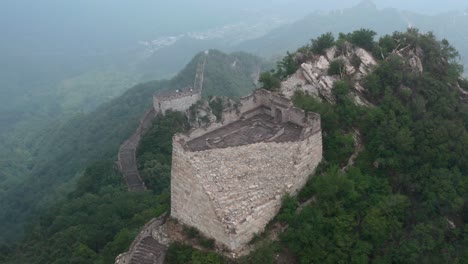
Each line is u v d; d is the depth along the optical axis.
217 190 32.44
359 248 35.28
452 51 57.09
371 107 47.44
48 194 99.94
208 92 131.88
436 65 53.72
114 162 85.31
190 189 33.25
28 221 87.50
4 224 98.88
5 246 68.00
